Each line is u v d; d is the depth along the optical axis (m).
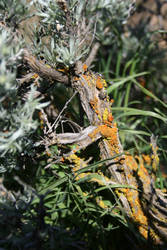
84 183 0.65
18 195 0.62
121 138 0.75
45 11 0.64
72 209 0.64
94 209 0.62
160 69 0.92
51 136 0.64
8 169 0.64
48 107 0.71
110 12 0.81
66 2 0.61
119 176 0.63
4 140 0.57
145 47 0.88
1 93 0.58
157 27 1.03
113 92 0.85
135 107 0.86
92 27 0.78
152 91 0.89
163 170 0.76
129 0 0.81
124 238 0.62
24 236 0.58
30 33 0.67
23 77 0.65
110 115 0.63
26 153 0.65
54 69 0.63
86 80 0.63
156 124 0.81
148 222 0.61
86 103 0.63
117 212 0.63
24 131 0.59
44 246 0.58
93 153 0.66
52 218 0.62
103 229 0.61
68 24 0.63
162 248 0.59
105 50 0.96
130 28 1.03
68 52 0.61
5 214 0.59
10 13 0.62
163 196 0.65
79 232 0.61
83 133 0.63
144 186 0.63
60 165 0.65
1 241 0.57
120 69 0.93
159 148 0.72
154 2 1.10
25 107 0.59
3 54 0.56
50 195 0.64
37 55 0.65
